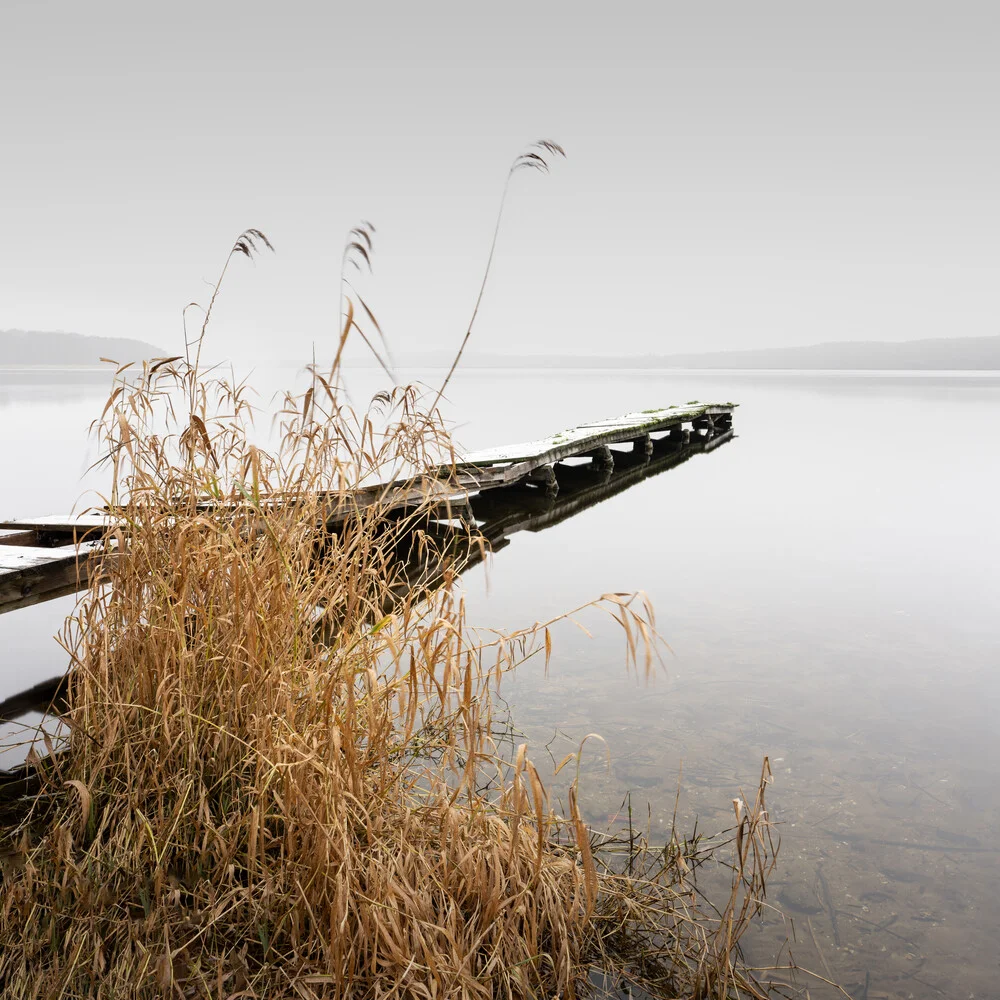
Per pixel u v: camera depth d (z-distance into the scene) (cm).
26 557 412
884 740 356
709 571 679
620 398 3688
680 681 423
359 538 257
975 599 597
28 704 392
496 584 626
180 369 269
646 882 235
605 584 632
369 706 209
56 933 191
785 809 294
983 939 224
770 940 220
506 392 4334
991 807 299
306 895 190
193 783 222
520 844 209
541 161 206
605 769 318
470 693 206
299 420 268
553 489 1092
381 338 186
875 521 916
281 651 235
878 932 226
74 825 226
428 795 238
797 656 467
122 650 252
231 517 257
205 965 186
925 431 2042
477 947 187
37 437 1823
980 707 394
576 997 194
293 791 193
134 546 256
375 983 172
